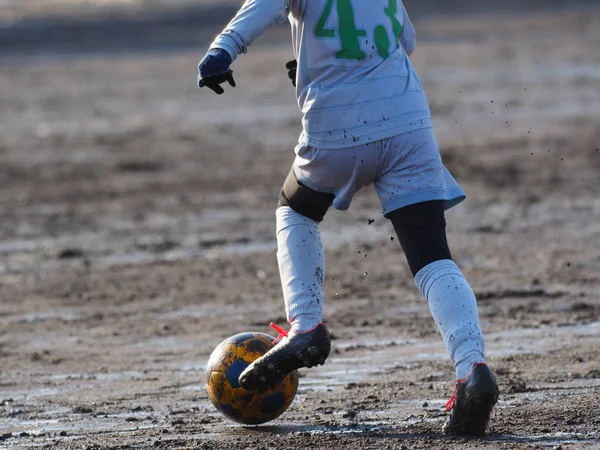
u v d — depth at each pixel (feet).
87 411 80.89
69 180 219.61
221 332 109.70
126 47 536.42
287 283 67.51
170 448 67.46
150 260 148.97
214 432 71.67
